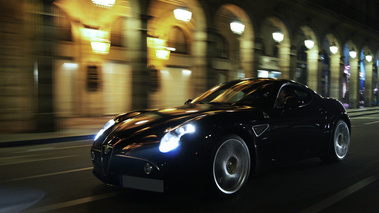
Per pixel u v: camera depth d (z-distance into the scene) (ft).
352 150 21.79
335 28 78.79
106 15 45.65
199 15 47.73
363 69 104.99
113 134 11.51
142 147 10.36
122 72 49.11
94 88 46.52
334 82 82.33
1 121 32.48
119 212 10.50
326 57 89.45
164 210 10.56
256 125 12.39
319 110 16.06
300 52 80.38
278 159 13.43
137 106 42.06
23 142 26.76
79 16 43.73
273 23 62.85
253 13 55.21
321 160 18.12
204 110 12.44
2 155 22.11
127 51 42.37
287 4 61.62
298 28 66.28
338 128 17.42
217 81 57.57
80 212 10.61
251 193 12.26
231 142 11.48
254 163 12.44
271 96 14.06
